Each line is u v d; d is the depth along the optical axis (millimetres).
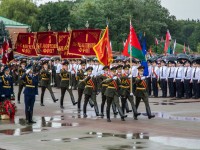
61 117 22625
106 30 23594
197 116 22422
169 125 19625
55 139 16656
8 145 15680
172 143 15656
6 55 28844
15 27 88688
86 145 15484
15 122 21031
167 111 24438
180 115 22828
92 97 23062
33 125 20031
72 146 15344
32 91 20875
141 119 21578
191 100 30531
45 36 31938
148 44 102688
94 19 99562
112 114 23688
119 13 102500
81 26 100375
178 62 32469
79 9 105375
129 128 18969
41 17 98562
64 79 26859
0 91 22547
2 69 24406
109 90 21016
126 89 21781
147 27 103250
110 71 21297
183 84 32250
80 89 25406
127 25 99750
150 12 107688
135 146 15195
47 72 28109
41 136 17297
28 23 96688
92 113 24188
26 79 20812
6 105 22266
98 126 19594
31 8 99500
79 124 20203
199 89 31547
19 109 26344
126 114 23625
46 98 32844
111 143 15781
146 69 24844
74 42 28422
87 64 32125
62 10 98188
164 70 33062
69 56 31609
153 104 28000
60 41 31391
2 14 98500
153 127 19156
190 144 15445
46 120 21562
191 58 49125
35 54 32094
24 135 17531
